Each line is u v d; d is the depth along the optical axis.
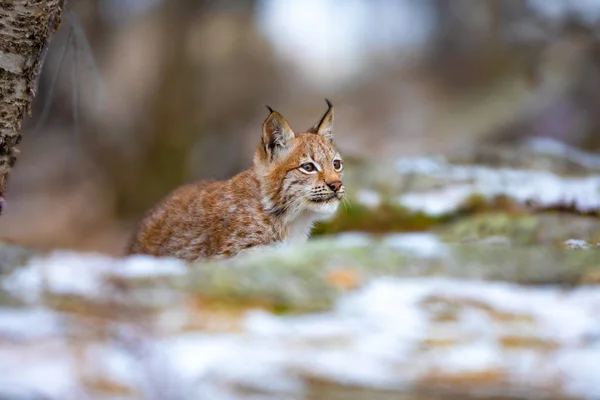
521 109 31.31
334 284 6.72
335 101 48.69
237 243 11.34
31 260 7.32
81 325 5.88
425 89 46.28
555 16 30.17
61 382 5.07
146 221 12.52
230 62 39.06
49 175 34.69
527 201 14.90
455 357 5.73
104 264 7.29
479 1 39.50
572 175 17.92
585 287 7.01
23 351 5.45
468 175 17.09
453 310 6.41
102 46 34.84
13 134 9.99
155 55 35.38
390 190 16.39
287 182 11.45
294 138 11.67
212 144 36.78
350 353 5.71
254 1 40.47
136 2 35.84
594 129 29.19
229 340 5.81
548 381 5.47
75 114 12.23
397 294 6.62
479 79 39.41
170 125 34.88
